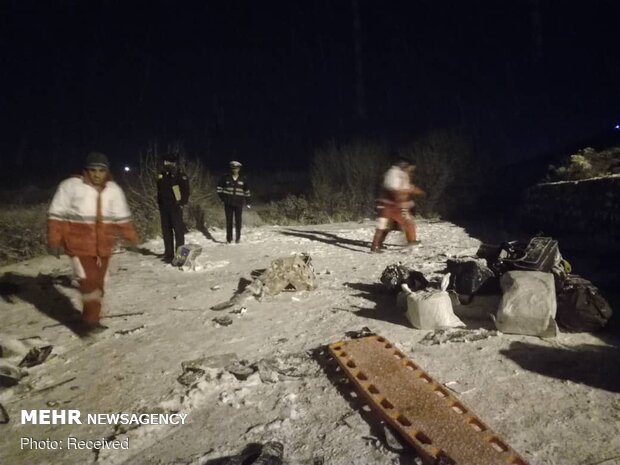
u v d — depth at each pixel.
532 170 15.38
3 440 3.40
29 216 11.25
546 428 3.05
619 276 6.07
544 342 4.27
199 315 5.74
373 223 13.91
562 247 8.30
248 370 4.08
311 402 3.57
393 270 6.09
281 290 6.30
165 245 9.05
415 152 15.55
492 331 4.52
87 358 4.69
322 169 16.88
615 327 4.52
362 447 2.99
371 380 3.62
